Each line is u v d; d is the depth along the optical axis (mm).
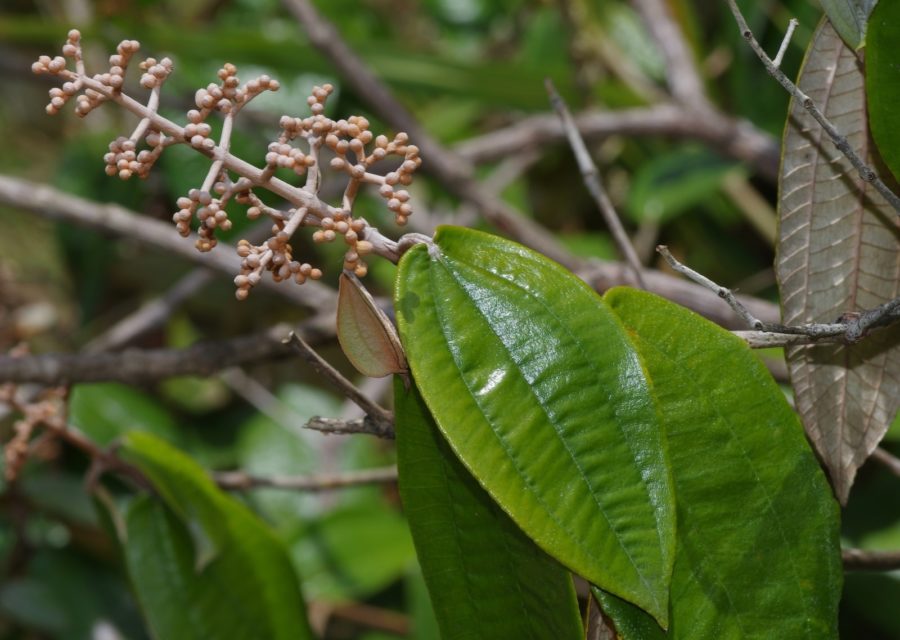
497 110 1536
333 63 1197
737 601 671
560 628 674
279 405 1226
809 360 708
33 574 1123
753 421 674
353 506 1023
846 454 708
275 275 663
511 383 659
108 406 1198
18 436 841
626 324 675
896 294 704
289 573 798
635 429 657
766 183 1399
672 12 1308
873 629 1053
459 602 681
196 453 1257
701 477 673
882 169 701
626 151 1417
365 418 697
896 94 671
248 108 1330
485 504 678
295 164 662
